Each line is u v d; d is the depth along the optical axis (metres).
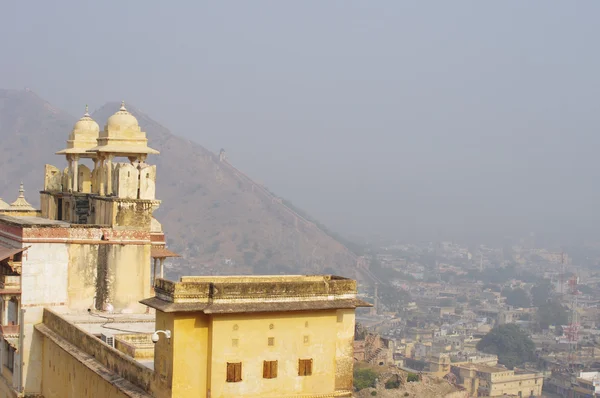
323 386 29.33
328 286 29.67
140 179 48.03
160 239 54.97
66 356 39.72
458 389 144.75
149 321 44.50
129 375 31.41
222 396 27.78
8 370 48.25
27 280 45.47
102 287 46.97
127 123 49.97
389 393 137.25
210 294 28.00
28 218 51.31
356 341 157.50
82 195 53.47
